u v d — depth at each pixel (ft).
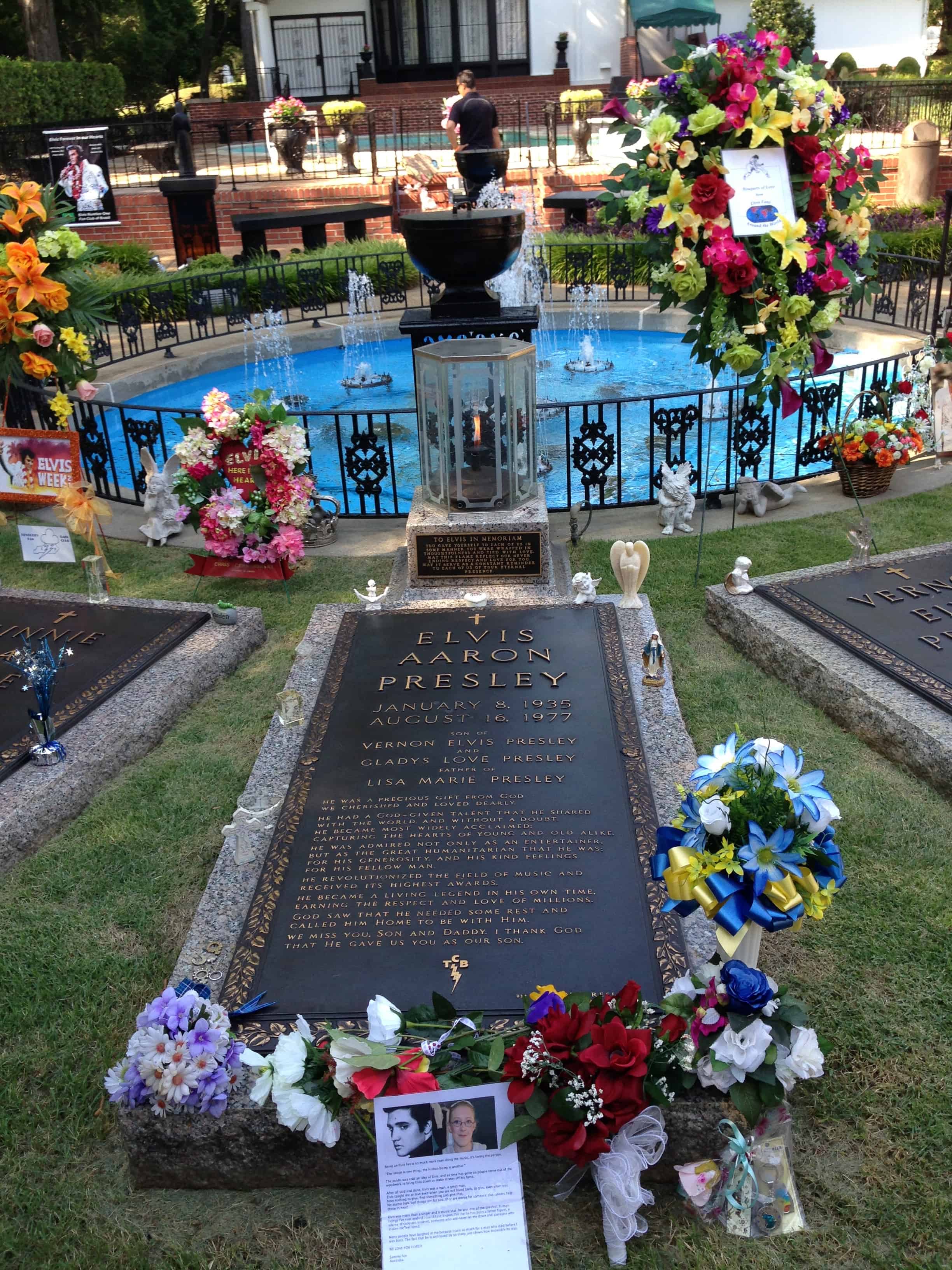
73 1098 11.66
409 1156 9.66
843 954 12.96
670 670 17.93
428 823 13.97
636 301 51.44
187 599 23.18
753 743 10.71
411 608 19.90
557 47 89.30
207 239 60.75
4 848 15.08
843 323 42.91
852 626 18.74
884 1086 11.28
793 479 27.30
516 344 21.56
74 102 94.12
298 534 23.06
